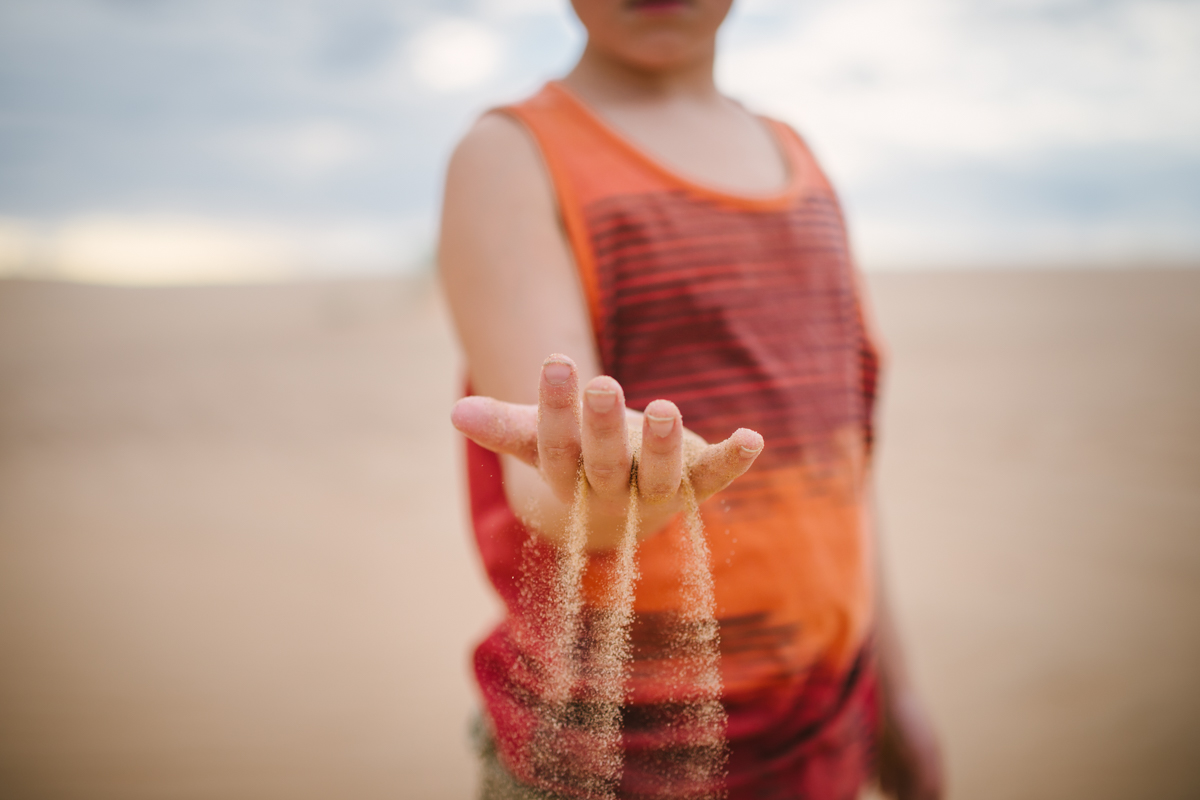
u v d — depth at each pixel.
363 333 17.89
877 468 7.21
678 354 1.12
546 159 1.13
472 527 1.13
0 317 21.64
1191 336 14.20
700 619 0.84
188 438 8.63
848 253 1.39
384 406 10.23
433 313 21.09
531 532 0.89
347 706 3.56
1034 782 3.06
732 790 1.08
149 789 3.02
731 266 1.15
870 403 1.43
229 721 3.45
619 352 1.12
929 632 4.20
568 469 0.73
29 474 7.27
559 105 1.20
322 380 12.22
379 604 4.55
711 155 1.25
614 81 1.27
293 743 3.31
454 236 1.14
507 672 0.98
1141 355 12.48
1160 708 3.50
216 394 11.12
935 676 3.79
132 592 4.73
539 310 1.05
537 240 1.09
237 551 5.35
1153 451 7.41
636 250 1.11
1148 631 4.14
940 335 14.92
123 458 7.83
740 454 0.71
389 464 7.53
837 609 1.19
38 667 3.87
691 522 0.76
